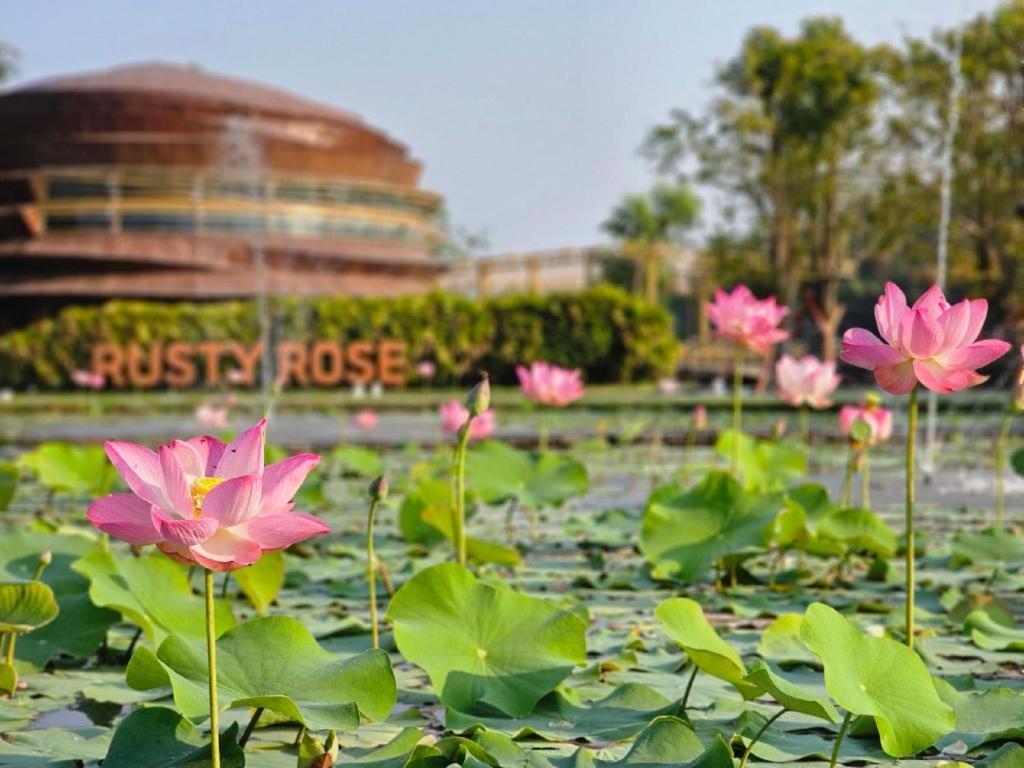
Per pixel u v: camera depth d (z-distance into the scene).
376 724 2.32
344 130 29.95
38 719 2.37
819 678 2.67
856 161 26.23
